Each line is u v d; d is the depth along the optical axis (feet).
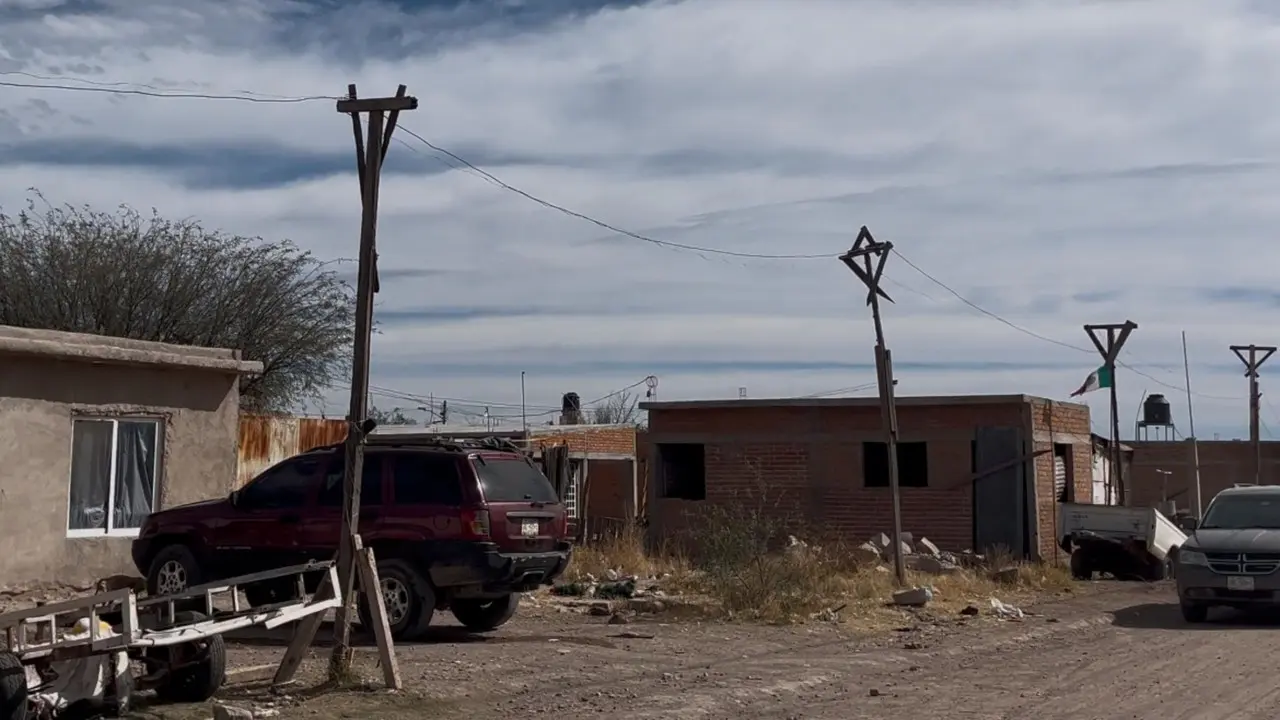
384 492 48.32
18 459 52.95
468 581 46.83
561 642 48.14
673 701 36.27
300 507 49.67
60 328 91.86
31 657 31.24
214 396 62.80
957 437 91.30
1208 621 61.26
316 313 104.94
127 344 58.90
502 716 34.04
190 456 61.21
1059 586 76.79
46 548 53.98
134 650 33.22
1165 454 167.53
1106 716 35.22
